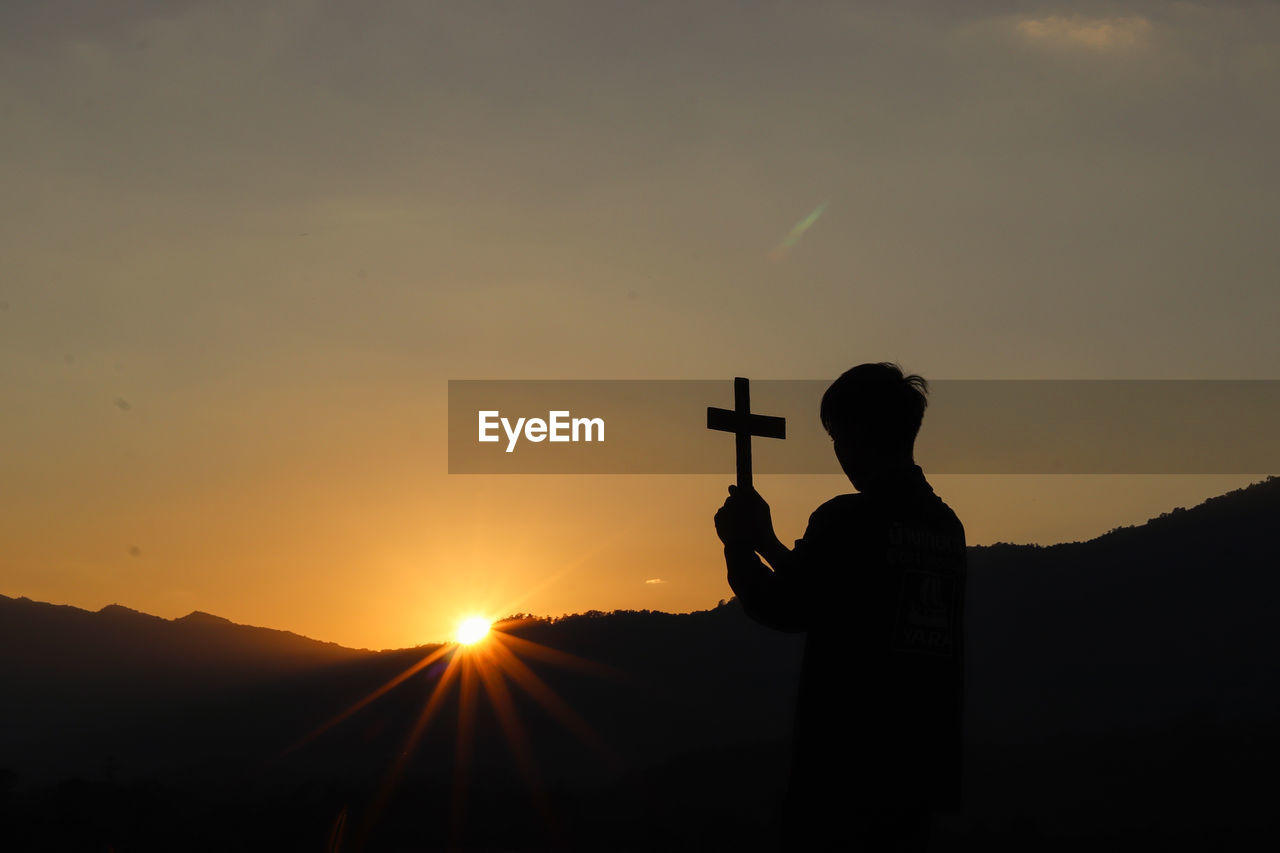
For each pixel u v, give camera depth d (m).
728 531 3.71
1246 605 134.12
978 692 109.19
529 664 161.38
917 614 3.27
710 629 171.50
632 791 42.22
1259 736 43.53
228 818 23.31
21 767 141.50
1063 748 45.19
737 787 40.44
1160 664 112.81
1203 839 22.08
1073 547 175.62
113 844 19.56
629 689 141.38
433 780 59.03
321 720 152.38
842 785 3.14
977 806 32.50
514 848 21.94
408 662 186.12
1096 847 21.08
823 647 3.25
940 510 3.46
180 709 185.75
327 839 21.69
